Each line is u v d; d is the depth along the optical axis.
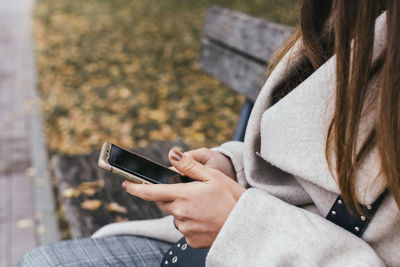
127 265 1.12
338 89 0.73
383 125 0.68
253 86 2.29
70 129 4.99
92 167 2.21
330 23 0.86
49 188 3.80
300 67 0.91
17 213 3.54
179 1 12.85
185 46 8.47
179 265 1.03
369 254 0.77
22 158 4.47
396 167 0.68
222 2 12.41
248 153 0.95
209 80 6.43
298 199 0.92
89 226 1.76
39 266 1.08
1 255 3.06
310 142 0.79
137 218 1.83
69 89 6.36
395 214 0.76
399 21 0.66
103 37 9.47
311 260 0.77
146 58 7.72
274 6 11.73
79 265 1.09
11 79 7.06
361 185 0.74
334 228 0.80
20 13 12.75
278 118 0.84
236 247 0.81
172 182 0.95
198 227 0.85
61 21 11.33
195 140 4.58
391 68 0.67
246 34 2.32
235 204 0.85
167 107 5.46
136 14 11.69
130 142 4.63
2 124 5.30
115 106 5.58
